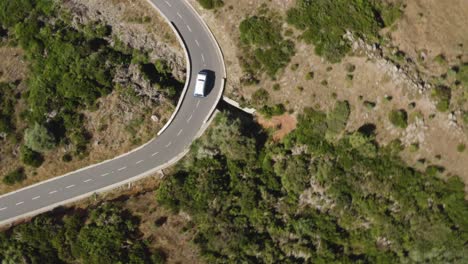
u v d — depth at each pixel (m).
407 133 84.31
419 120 83.88
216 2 87.25
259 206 85.62
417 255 85.25
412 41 85.31
